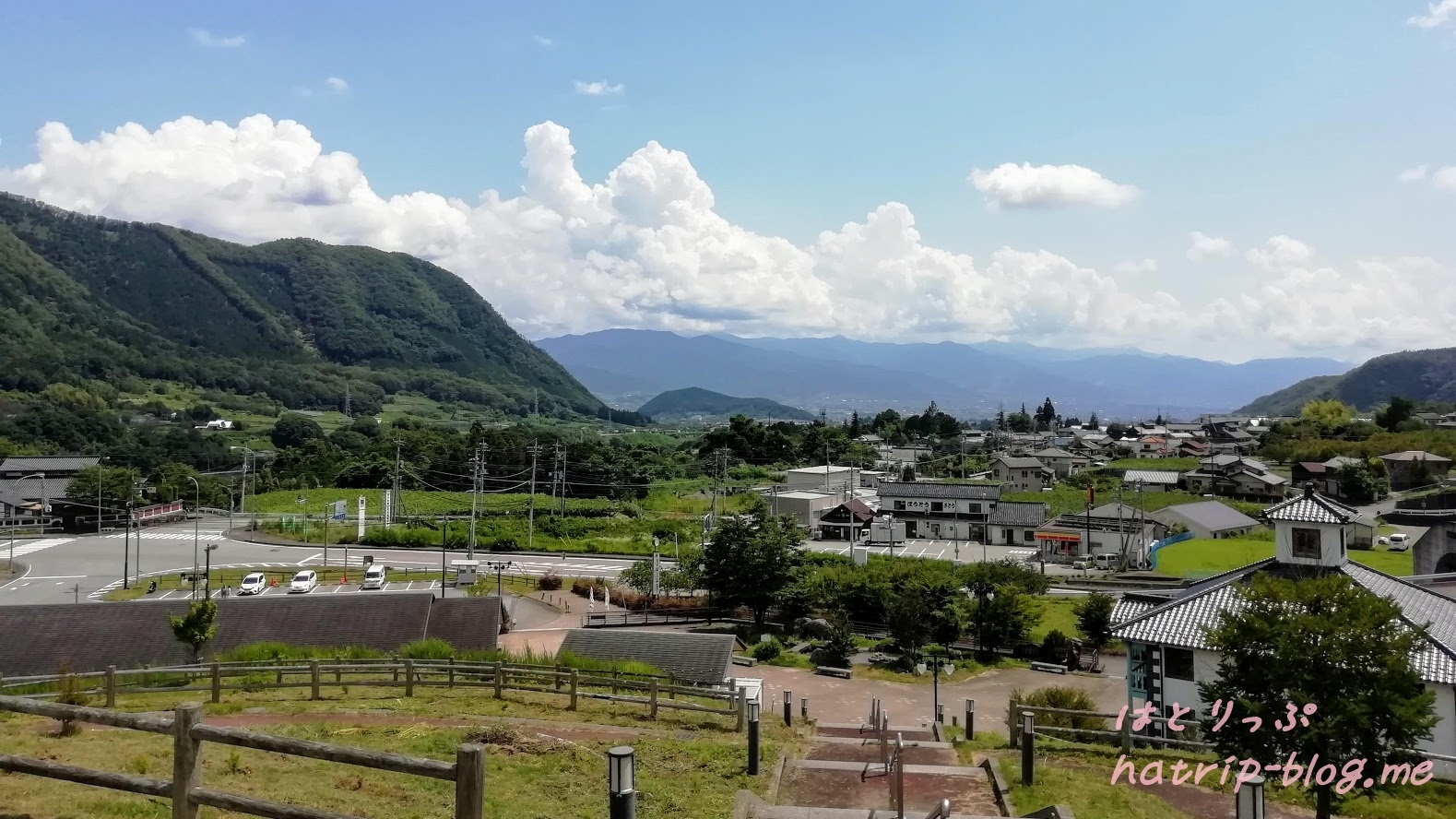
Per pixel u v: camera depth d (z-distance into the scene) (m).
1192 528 76.88
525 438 128.50
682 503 101.19
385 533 78.31
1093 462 135.12
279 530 84.19
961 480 122.56
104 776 6.97
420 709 20.44
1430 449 107.12
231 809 6.66
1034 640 45.06
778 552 50.88
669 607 54.69
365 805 11.55
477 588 59.91
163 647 32.19
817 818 12.72
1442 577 36.34
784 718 24.30
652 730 19.06
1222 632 15.80
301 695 22.50
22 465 101.75
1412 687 14.52
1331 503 27.33
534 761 14.95
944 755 19.38
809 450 141.62
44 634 31.62
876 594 50.09
